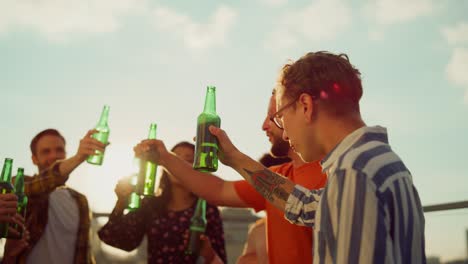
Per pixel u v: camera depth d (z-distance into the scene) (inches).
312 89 45.3
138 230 107.6
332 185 38.4
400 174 39.0
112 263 165.8
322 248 38.2
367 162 37.9
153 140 81.0
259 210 76.7
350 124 44.2
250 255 83.4
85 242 117.0
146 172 92.4
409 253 37.6
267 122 70.7
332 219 37.5
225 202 77.9
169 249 104.7
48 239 110.5
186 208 108.8
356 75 46.1
